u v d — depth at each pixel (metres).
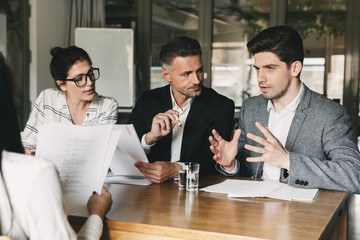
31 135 2.40
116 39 4.50
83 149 1.32
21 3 4.31
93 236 1.07
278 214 1.29
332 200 1.49
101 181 1.34
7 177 0.84
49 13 4.61
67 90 2.31
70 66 2.22
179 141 2.26
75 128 1.30
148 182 1.79
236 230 1.13
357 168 1.68
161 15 4.85
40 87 4.50
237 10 4.60
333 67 4.31
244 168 2.12
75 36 4.50
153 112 2.32
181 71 2.07
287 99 2.00
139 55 4.90
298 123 1.97
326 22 4.31
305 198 1.49
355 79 4.22
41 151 1.28
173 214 1.29
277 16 4.43
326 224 1.19
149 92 2.42
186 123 2.25
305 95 2.01
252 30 4.56
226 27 4.65
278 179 2.02
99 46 4.50
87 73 2.25
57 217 0.87
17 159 0.86
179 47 2.05
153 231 1.18
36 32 4.40
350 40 4.23
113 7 4.98
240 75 4.62
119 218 1.25
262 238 1.07
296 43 1.87
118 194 1.57
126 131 1.71
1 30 4.04
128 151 1.78
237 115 4.59
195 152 2.21
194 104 2.27
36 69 4.42
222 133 2.20
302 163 1.67
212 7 4.65
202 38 4.69
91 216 1.14
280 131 2.06
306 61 4.39
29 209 0.84
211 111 2.26
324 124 1.93
